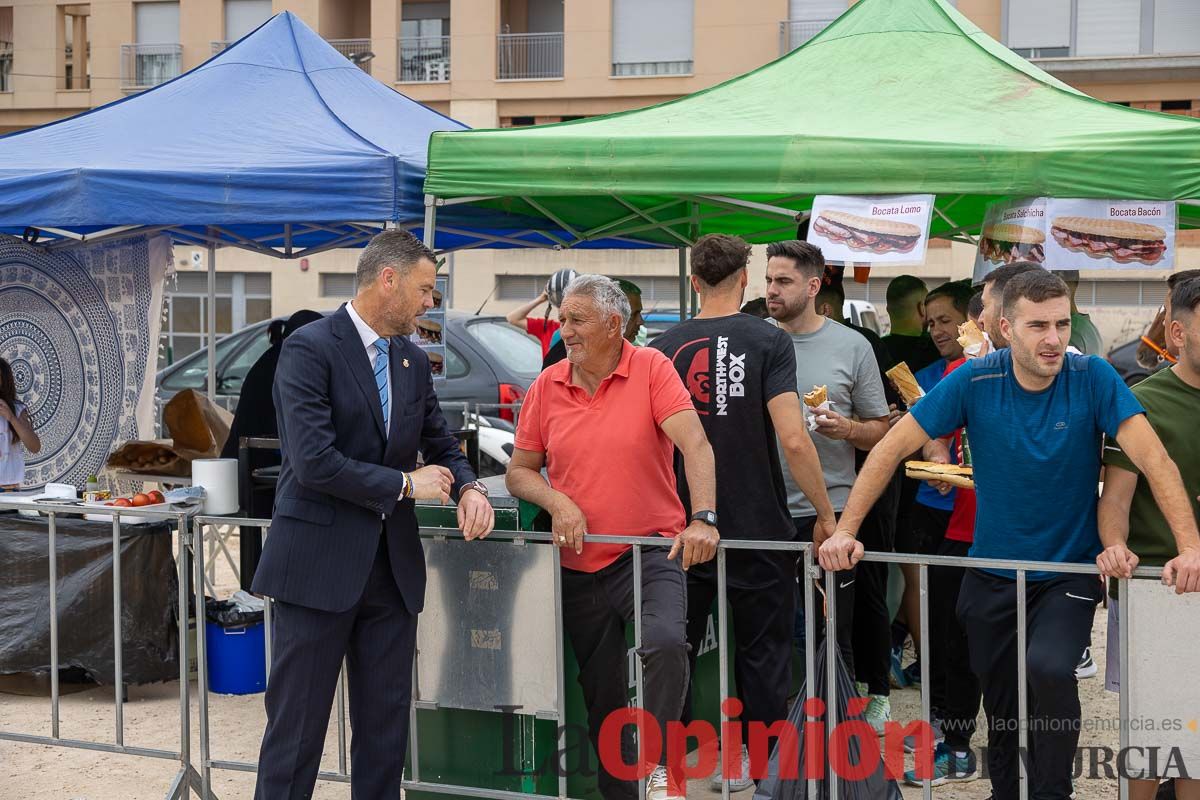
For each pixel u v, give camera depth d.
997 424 3.26
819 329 4.35
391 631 3.55
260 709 5.46
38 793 4.43
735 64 26.72
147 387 6.90
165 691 5.78
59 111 30.67
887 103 4.91
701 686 4.70
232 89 6.19
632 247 7.95
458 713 3.89
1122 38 25.38
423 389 3.62
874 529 4.65
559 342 5.62
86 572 5.35
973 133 4.52
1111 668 3.49
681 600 3.56
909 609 5.54
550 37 28.05
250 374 5.76
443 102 28.48
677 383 3.62
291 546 3.39
